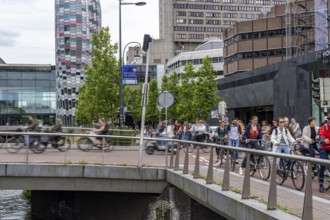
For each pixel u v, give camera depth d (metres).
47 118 128.50
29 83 128.00
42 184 15.12
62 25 123.06
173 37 160.00
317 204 6.36
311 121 12.70
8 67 126.88
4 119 125.88
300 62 41.91
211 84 51.69
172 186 14.30
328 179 6.25
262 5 168.25
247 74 54.03
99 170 15.09
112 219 16.61
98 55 40.56
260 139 14.80
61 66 122.75
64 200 19.77
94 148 15.35
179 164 14.25
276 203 7.50
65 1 122.69
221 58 107.12
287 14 56.91
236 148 9.31
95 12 133.50
